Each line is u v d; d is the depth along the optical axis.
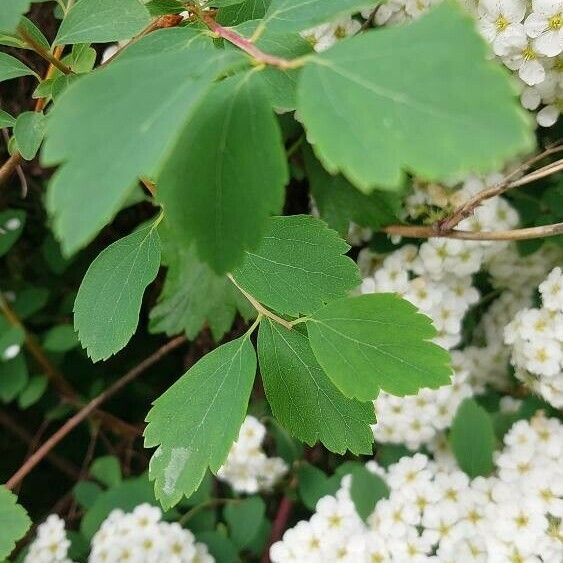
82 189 0.07
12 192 0.26
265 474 0.23
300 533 0.20
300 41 0.12
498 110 0.07
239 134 0.09
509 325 0.21
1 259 0.28
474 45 0.07
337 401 0.13
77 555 0.23
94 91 0.08
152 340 0.29
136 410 0.29
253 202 0.09
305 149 0.19
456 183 0.20
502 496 0.19
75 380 0.28
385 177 0.07
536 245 0.21
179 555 0.21
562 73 0.16
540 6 0.15
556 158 0.20
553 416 0.22
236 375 0.12
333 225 0.19
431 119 0.07
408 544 0.19
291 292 0.13
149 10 0.13
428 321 0.11
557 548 0.18
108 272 0.13
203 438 0.12
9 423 0.28
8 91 0.22
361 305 0.12
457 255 0.20
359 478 0.21
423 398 0.21
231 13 0.13
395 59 0.07
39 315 0.27
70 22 0.12
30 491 0.29
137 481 0.23
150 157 0.07
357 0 0.11
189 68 0.08
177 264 0.19
